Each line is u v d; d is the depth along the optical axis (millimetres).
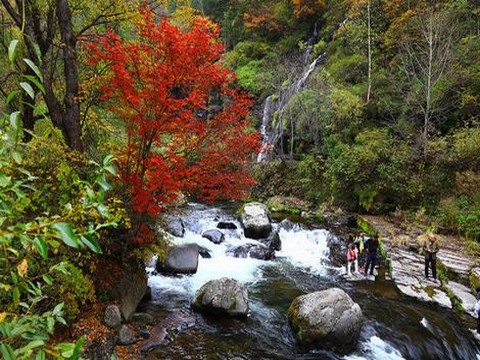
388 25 24000
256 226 14773
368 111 20453
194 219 15914
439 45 17438
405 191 16875
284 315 8797
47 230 1527
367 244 12031
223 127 7602
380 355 7422
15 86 6789
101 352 5832
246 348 7176
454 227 14633
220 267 11758
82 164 6129
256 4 37938
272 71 28750
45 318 2096
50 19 8164
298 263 12953
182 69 6441
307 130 24266
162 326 7383
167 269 10508
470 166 15414
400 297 10258
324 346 7328
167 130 6691
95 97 8555
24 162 4395
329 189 20156
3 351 1305
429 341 8031
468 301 9812
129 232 7477
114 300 7211
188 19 9266
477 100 16766
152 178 6594
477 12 18703
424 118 18062
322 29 32375
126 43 7250
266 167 24891
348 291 10648
